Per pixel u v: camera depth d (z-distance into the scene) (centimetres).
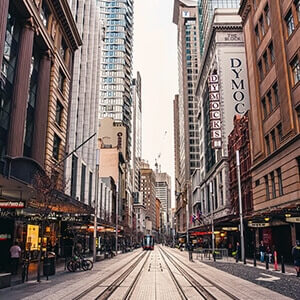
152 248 9206
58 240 4038
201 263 3503
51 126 3672
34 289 1591
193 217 7662
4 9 2383
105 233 6328
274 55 3725
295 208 2644
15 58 2930
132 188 16975
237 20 7162
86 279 2003
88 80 6106
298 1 3228
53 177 2397
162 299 1320
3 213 2352
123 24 16325
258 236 4191
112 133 12644
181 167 17350
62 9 3834
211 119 6662
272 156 3688
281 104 3472
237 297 1359
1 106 2648
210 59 8062
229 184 5991
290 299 1314
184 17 17550
